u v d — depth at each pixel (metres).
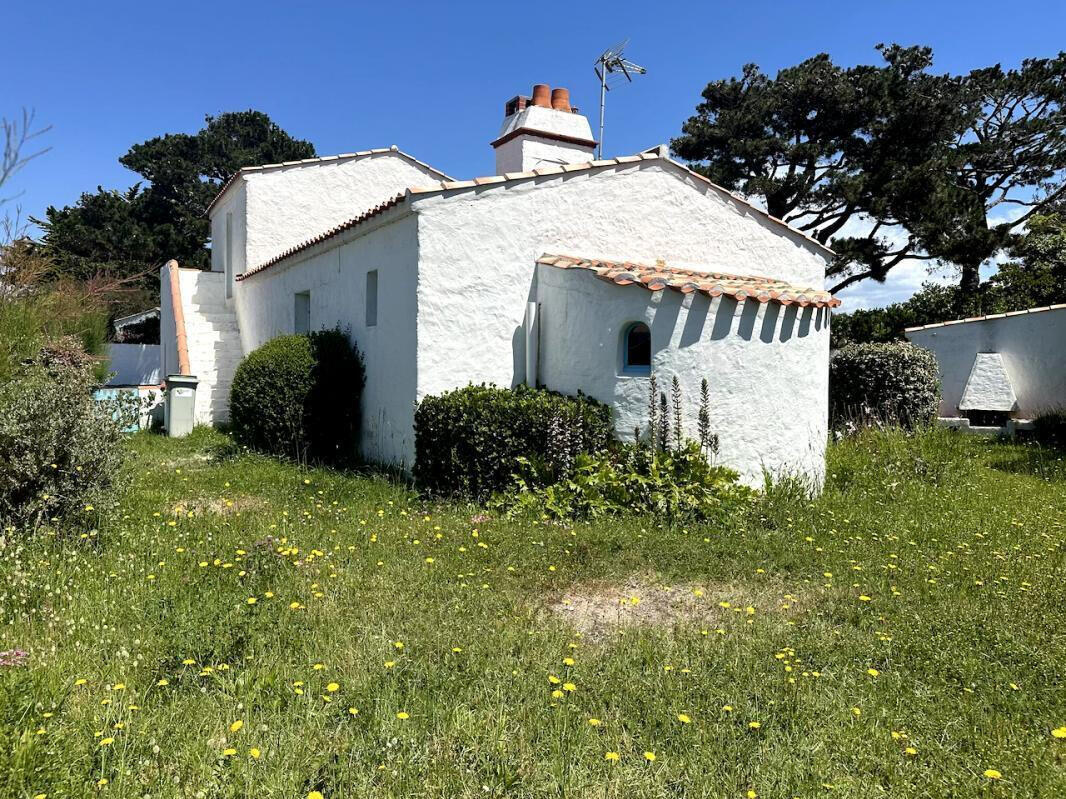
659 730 3.39
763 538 6.62
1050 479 10.42
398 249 9.26
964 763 3.19
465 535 6.37
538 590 5.25
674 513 7.09
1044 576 5.75
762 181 22.28
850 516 7.59
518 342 9.33
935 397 13.71
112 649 3.95
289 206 16.06
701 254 10.73
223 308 18.25
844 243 22.88
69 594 4.60
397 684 3.67
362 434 10.55
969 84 23.20
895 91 21.11
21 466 5.67
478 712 3.48
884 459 10.16
